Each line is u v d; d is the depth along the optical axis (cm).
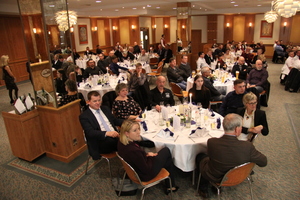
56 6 309
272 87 743
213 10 1352
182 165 266
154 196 277
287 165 327
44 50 308
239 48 1287
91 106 309
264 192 276
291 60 730
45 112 343
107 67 785
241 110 305
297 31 1366
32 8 299
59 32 316
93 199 277
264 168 322
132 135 238
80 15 1159
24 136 339
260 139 404
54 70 317
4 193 292
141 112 342
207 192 270
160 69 821
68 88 341
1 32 862
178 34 926
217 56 896
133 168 240
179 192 281
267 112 527
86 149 384
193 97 417
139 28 1445
